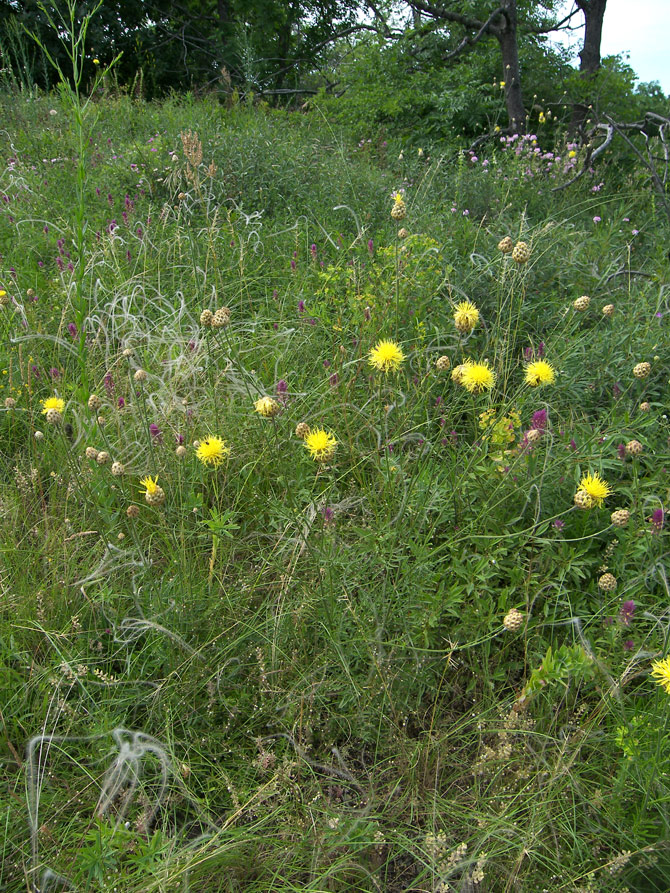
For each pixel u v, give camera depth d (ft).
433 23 37.42
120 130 26.66
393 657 6.86
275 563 7.58
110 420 10.01
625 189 23.50
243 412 10.36
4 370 10.94
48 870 5.18
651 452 8.98
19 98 29.55
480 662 7.27
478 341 12.20
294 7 60.18
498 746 6.26
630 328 11.06
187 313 12.35
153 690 6.77
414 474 8.70
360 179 19.86
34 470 8.98
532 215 20.30
